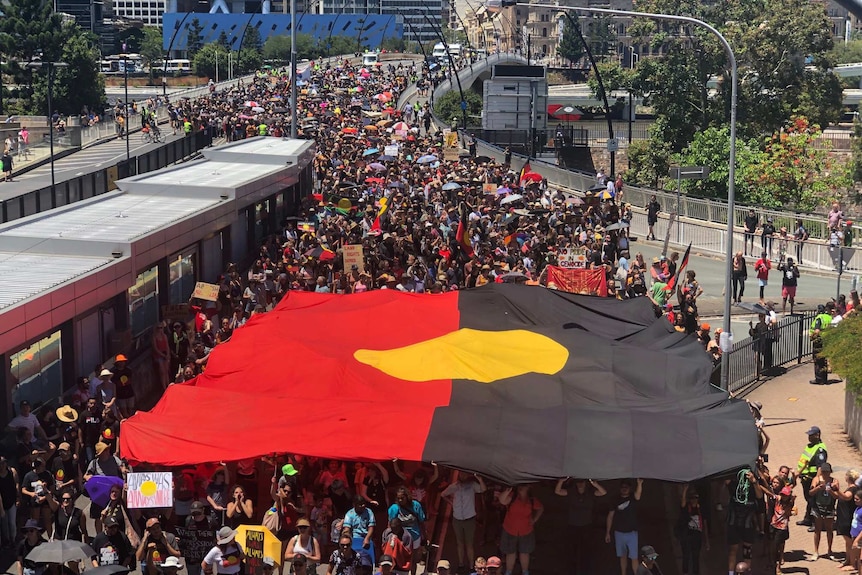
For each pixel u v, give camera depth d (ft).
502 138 392.06
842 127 492.13
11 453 74.08
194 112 338.75
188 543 64.75
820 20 331.98
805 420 101.71
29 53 473.26
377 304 96.73
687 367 81.41
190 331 102.27
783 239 178.29
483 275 122.62
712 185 277.23
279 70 518.78
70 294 85.05
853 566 70.03
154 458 68.23
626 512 64.80
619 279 137.59
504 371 80.18
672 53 344.28
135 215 116.98
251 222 151.53
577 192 247.91
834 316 122.11
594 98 546.67
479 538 71.72
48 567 57.21
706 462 65.67
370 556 63.82
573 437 68.49
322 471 73.15
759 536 68.18
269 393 77.82
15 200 153.07
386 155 222.48
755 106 337.93
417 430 69.97
